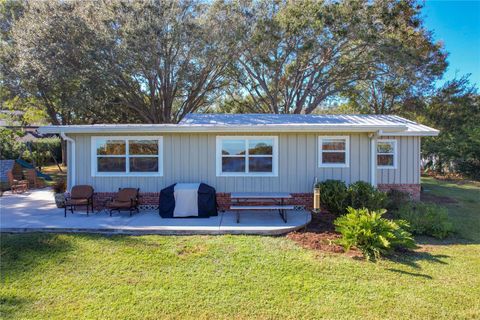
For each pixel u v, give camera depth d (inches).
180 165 376.8
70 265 211.8
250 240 265.9
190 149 376.8
